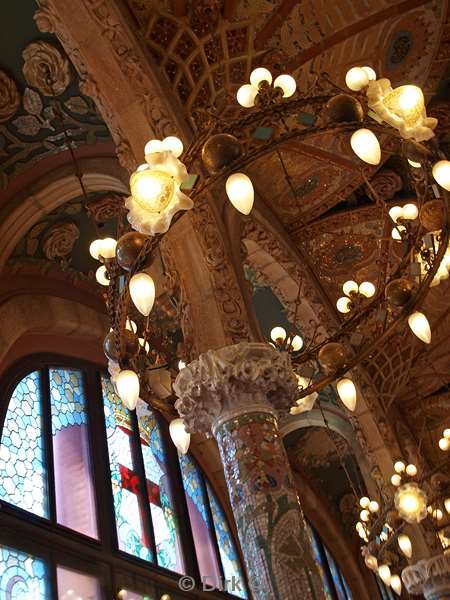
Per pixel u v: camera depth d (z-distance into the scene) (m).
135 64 5.96
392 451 10.58
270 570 4.07
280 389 4.79
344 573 14.62
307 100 3.84
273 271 10.00
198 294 5.80
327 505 14.80
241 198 3.66
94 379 9.44
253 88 4.06
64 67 6.82
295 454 14.23
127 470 9.21
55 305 8.83
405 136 3.53
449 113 9.56
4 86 6.93
